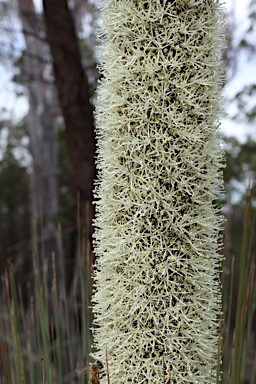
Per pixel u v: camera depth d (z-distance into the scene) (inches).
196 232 103.2
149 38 100.7
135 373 103.3
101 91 105.9
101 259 107.9
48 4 236.7
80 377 131.6
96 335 112.2
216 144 104.3
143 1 101.0
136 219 101.8
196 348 103.3
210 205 104.9
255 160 465.7
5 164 810.2
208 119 103.0
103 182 106.3
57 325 136.7
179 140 101.4
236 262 292.0
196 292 104.1
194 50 101.0
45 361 137.2
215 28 103.3
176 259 101.6
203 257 104.3
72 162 247.4
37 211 499.5
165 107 100.3
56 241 408.8
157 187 101.3
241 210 417.1
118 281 105.9
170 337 102.7
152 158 102.0
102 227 107.7
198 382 104.3
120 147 103.7
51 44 241.0
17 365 122.2
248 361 266.8
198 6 101.7
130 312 102.4
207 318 104.0
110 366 105.9
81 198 245.8
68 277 479.8
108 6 105.7
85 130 245.8
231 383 116.1
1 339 142.7
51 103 510.6
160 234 102.0
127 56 101.8
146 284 102.7
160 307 102.5
